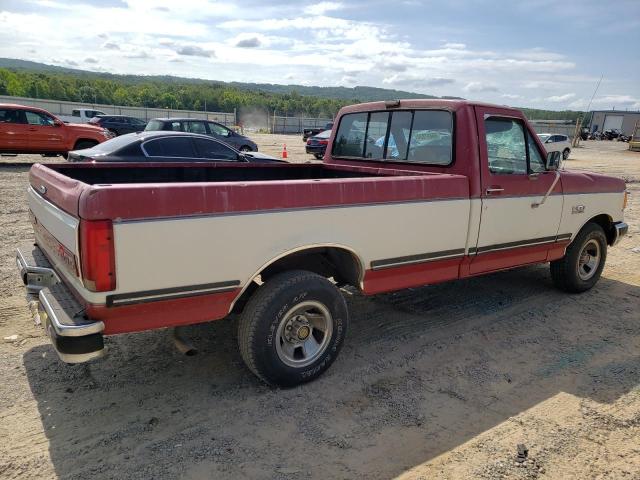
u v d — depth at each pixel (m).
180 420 3.31
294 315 3.63
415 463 2.98
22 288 5.39
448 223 4.28
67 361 2.84
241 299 3.67
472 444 3.17
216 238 3.10
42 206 3.61
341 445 3.12
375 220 3.80
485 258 4.73
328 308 3.72
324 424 3.32
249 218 3.20
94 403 3.46
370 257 3.85
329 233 3.57
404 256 4.05
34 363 3.93
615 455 3.10
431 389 3.81
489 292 5.98
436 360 4.27
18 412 3.32
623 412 3.57
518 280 6.46
